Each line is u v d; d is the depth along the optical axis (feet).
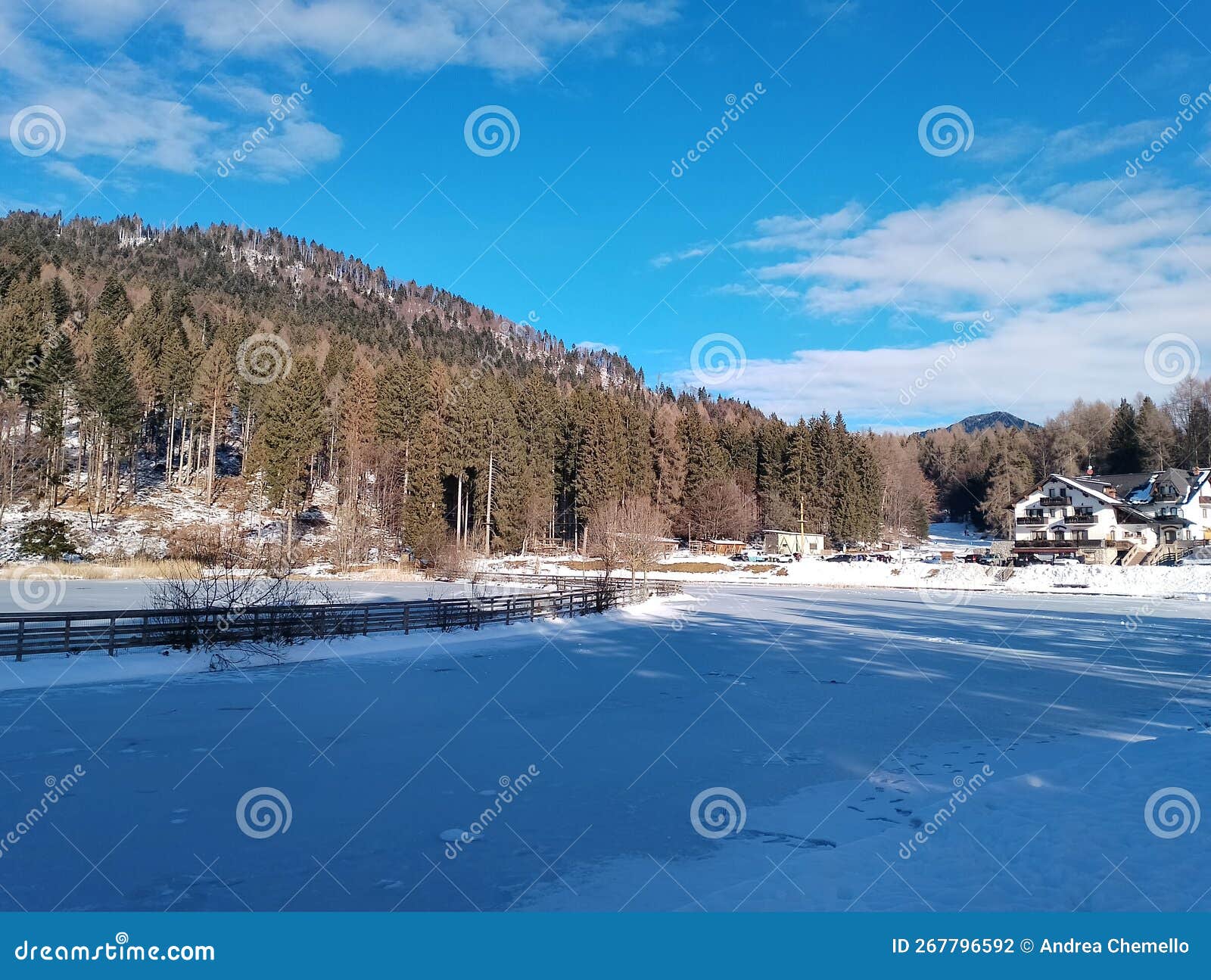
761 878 21.26
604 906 19.63
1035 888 20.03
